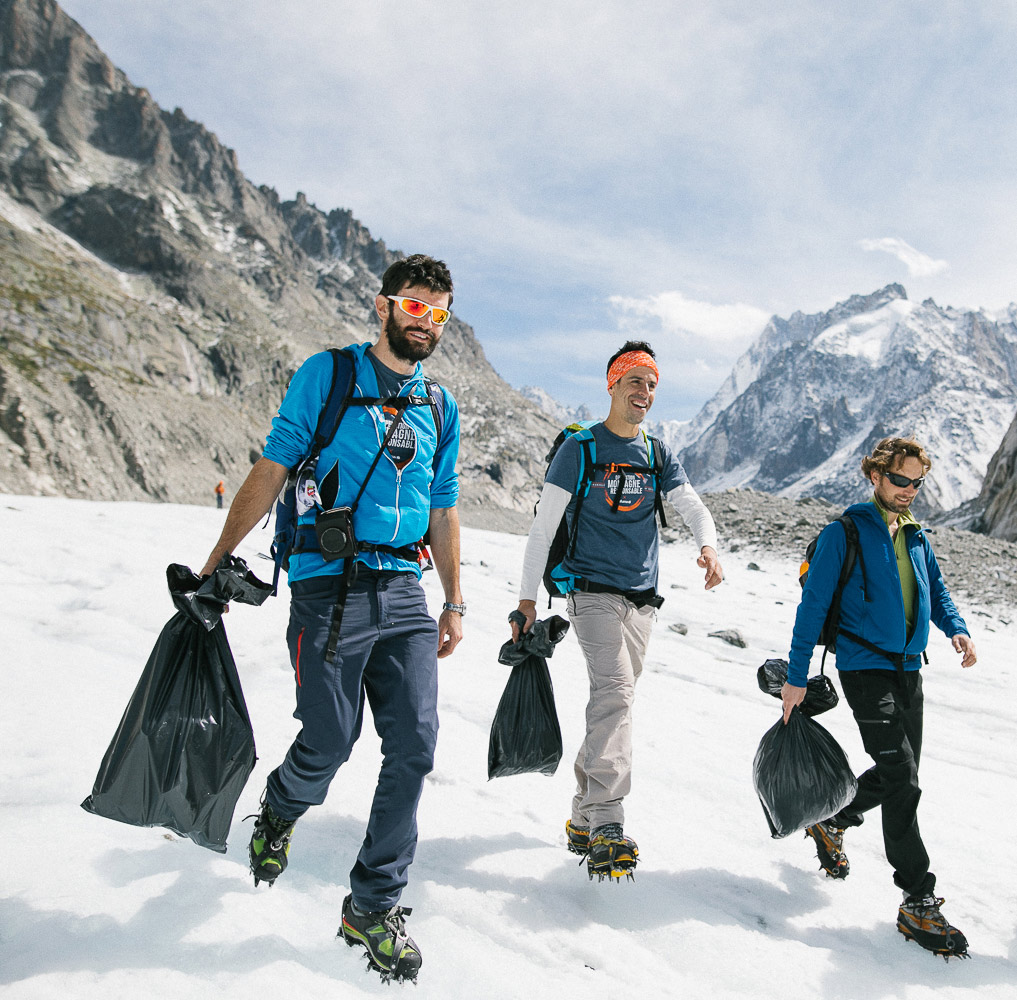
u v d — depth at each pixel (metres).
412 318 2.45
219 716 2.19
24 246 167.00
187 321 180.62
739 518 19.02
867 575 3.01
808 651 3.05
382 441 2.41
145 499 111.12
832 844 3.22
